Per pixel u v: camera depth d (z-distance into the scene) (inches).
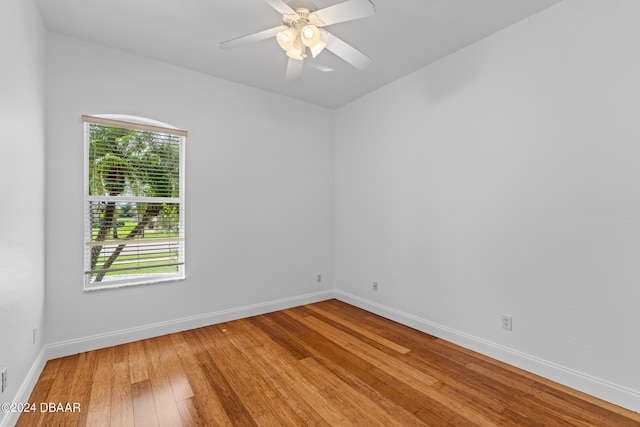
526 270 90.0
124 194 110.4
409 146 125.6
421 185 120.7
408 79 125.8
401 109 129.0
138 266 112.3
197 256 123.4
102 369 90.3
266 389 81.2
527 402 75.5
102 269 105.4
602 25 75.5
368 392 80.0
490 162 98.3
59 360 95.1
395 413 71.8
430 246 117.6
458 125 107.7
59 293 97.1
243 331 119.9
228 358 98.0
